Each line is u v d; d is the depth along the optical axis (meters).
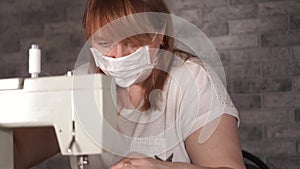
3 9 2.90
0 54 2.89
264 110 2.45
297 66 2.43
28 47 2.85
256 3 2.49
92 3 1.12
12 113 1.02
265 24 2.48
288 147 2.41
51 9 2.82
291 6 2.45
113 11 1.09
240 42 2.50
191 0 2.58
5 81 1.03
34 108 1.01
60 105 1.00
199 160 1.11
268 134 2.44
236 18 2.51
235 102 2.49
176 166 1.01
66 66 2.78
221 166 1.07
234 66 2.50
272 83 2.45
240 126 2.48
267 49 2.47
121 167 1.00
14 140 1.24
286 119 2.42
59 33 2.80
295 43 2.44
